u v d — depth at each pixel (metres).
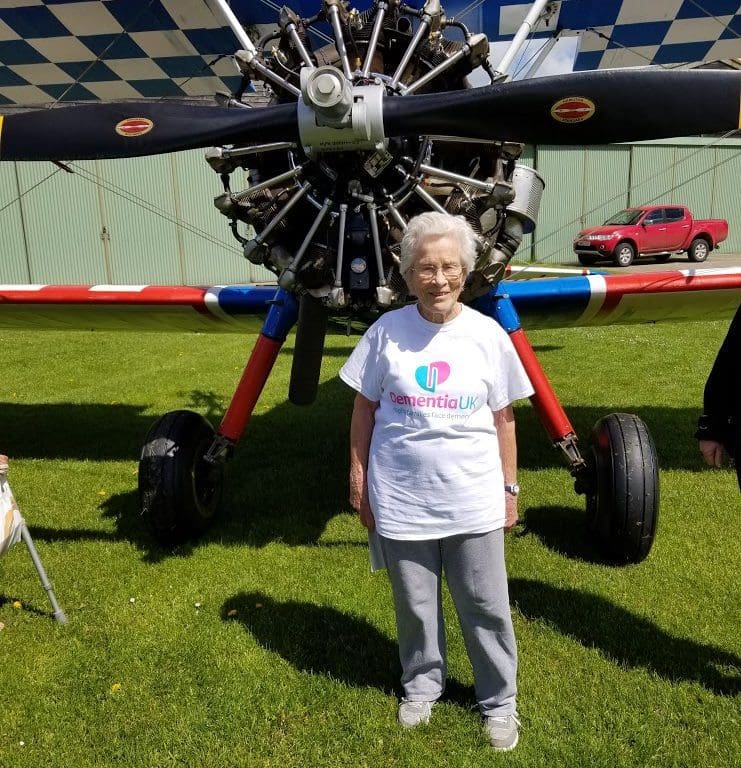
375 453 1.97
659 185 19.69
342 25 2.49
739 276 3.58
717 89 2.23
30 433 5.45
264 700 2.16
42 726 2.08
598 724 2.01
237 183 13.32
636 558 2.96
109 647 2.46
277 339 3.16
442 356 1.87
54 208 15.68
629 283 3.65
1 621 2.63
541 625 2.53
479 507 1.89
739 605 2.66
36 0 3.80
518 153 2.43
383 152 2.30
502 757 1.90
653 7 4.04
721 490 3.85
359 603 2.73
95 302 4.10
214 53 4.52
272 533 3.43
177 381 7.21
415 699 2.07
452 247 1.79
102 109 2.58
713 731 1.97
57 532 3.48
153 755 1.95
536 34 4.48
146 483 3.08
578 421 5.27
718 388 2.17
